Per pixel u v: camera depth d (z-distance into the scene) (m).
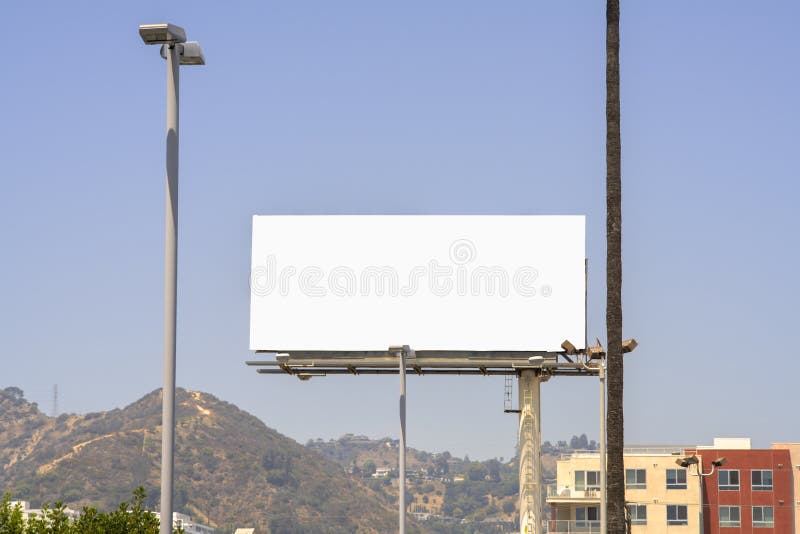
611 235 33.03
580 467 102.88
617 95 33.47
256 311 64.25
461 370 63.97
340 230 64.50
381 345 63.66
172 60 19.67
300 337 63.88
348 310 64.00
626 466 107.25
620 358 32.78
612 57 33.56
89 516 36.34
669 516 106.00
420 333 63.62
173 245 19.14
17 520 35.12
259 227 64.75
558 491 103.06
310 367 63.72
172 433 18.69
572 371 63.03
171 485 18.56
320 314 64.06
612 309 32.91
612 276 32.91
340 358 63.66
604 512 40.34
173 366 18.80
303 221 64.62
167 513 18.44
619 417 32.69
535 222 63.91
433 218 64.31
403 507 44.72
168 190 19.33
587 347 62.91
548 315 63.28
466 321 63.59
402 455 45.56
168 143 19.47
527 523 62.22
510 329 63.38
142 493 37.50
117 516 36.59
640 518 106.25
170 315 18.89
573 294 63.38
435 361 63.34
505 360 63.00
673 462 106.81
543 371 63.12
